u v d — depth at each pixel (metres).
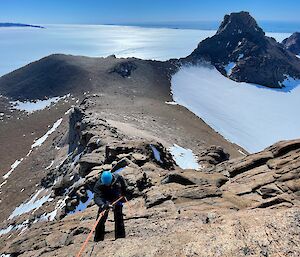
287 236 7.53
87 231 13.91
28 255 13.50
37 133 125.88
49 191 45.69
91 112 93.88
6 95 189.75
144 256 8.47
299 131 180.00
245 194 17.89
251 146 142.75
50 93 181.62
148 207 16.30
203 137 102.00
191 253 7.99
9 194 60.41
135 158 27.92
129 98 144.00
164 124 100.88
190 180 20.03
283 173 18.55
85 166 31.47
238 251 7.55
